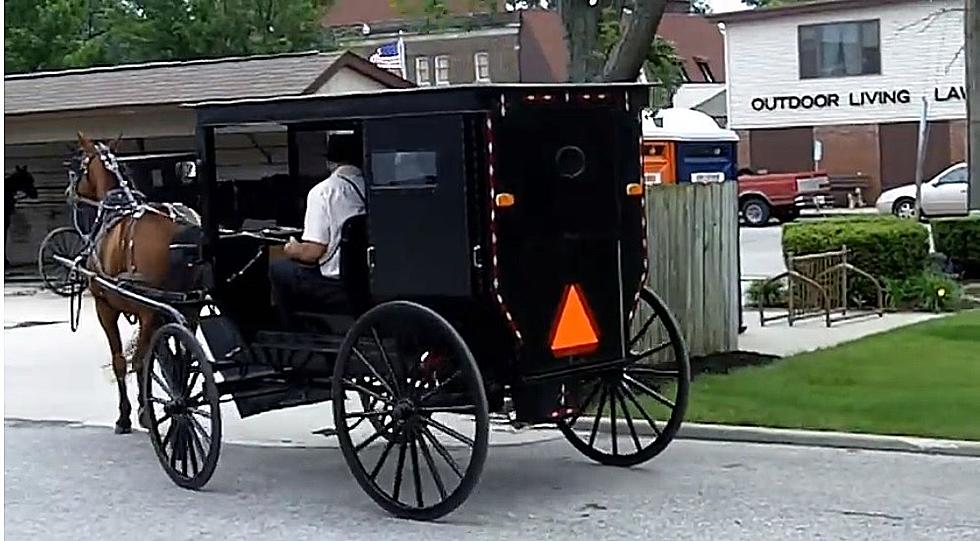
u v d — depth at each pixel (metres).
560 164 9.11
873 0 44.62
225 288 10.48
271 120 9.76
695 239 14.60
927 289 18.84
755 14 46.91
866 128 45.69
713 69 64.25
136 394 14.62
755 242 34.34
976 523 8.54
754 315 18.70
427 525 8.88
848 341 15.77
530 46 60.34
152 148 27.64
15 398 14.62
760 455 10.67
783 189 41.44
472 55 60.44
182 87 26.42
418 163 8.93
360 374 9.29
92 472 10.94
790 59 46.72
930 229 22.08
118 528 9.17
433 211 8.89
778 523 8.64
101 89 27.16
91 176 12.66
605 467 10.39
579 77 16.47
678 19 65.69
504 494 9.62
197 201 12.43
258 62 27.39
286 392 10.30
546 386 9.29
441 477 9.90
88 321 21.38
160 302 11.00
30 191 30.56
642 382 11.77
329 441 11.88
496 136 8.73
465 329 9.10
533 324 9.01
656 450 10.23
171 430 10.45
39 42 50.91
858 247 18.80
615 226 9.50
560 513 9.06
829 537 8.29
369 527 8.93
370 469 10.59
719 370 14.02
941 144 44.56
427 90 8.82
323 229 9.69
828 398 12.23
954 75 43.94
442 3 20.30
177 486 10.30
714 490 9.57
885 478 9.79
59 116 25.98
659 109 26.16
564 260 9.18
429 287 8.97
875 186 45.66
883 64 45.09
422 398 8.97
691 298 14.57
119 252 11.77
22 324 21.17
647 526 8.67
